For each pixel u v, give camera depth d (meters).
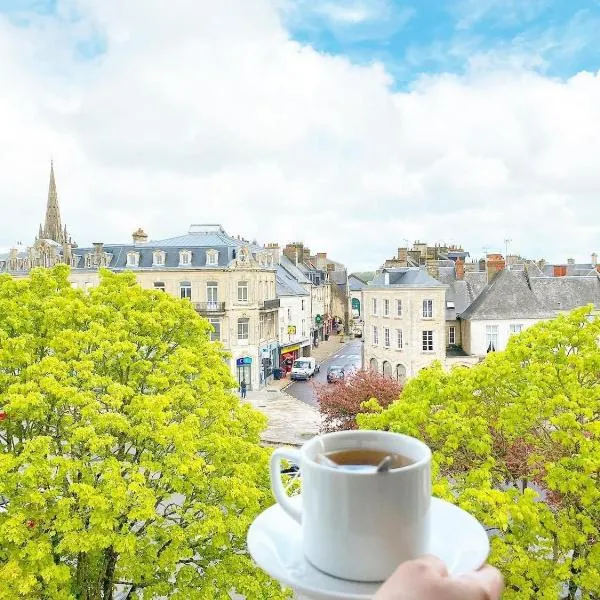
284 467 12.31
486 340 36.81
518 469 12.31
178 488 10.70
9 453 10.32
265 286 46.91
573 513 9.70
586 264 57.06
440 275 42.06
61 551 10.05
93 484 10.32
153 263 44.25
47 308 12.30
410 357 37.19
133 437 11.41
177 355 12.79
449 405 10.84
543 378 10.31
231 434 12.63
